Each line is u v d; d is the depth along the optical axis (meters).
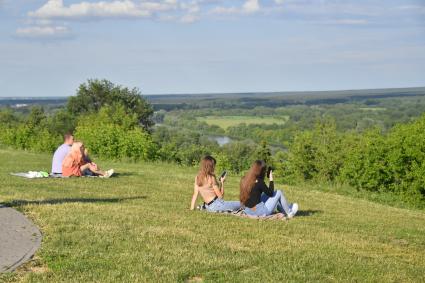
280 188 19.16
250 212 11.66
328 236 10.12
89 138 30.56
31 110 66.88
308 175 35.97
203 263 7.58
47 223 9.33
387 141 23.33
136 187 15.71
